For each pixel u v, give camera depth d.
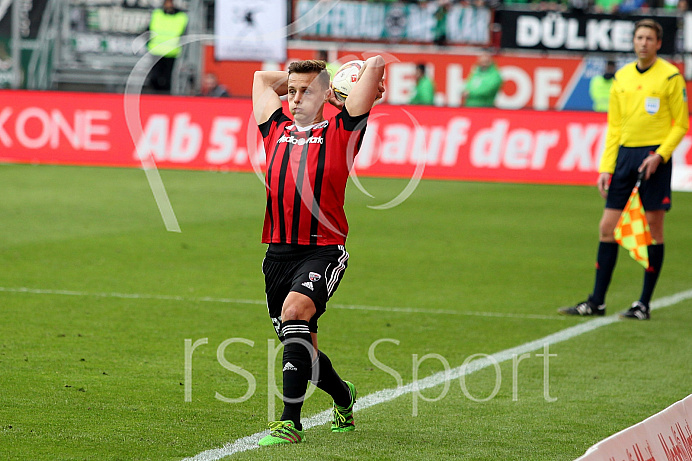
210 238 39.59
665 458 12.51
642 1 79.12
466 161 62.88
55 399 17.09
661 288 32.03
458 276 33.12
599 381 19.59
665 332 24.88
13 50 73.31
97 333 22.84
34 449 14.25
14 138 64.00
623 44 75.12
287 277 15.27
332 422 16.02
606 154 27.28
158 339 22.44
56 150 63.94
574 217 49.28
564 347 22.91
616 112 27.22
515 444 15.10
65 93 63.84
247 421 16.12
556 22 75.25
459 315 26.61
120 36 74.94
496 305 28.20
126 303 26.72
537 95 76.19
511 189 59.78
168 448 14.48
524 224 46.53
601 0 80.06
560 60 75.75
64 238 38.34
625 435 11.95
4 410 16.30
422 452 14.54
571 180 62.69
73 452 14.17
